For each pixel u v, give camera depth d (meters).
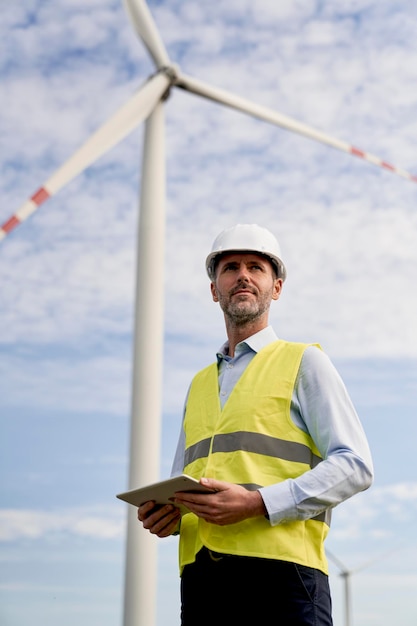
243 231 5.17
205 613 4.41
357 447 4.57
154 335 15.31
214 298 5.43
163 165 16.17
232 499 4.29
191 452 4.83
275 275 5.29
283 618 4.26
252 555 4.34
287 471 4.54
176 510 4.67
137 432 14.95
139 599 14.22
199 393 5.04
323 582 4.41
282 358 4.83
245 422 4.63
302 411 4.68
